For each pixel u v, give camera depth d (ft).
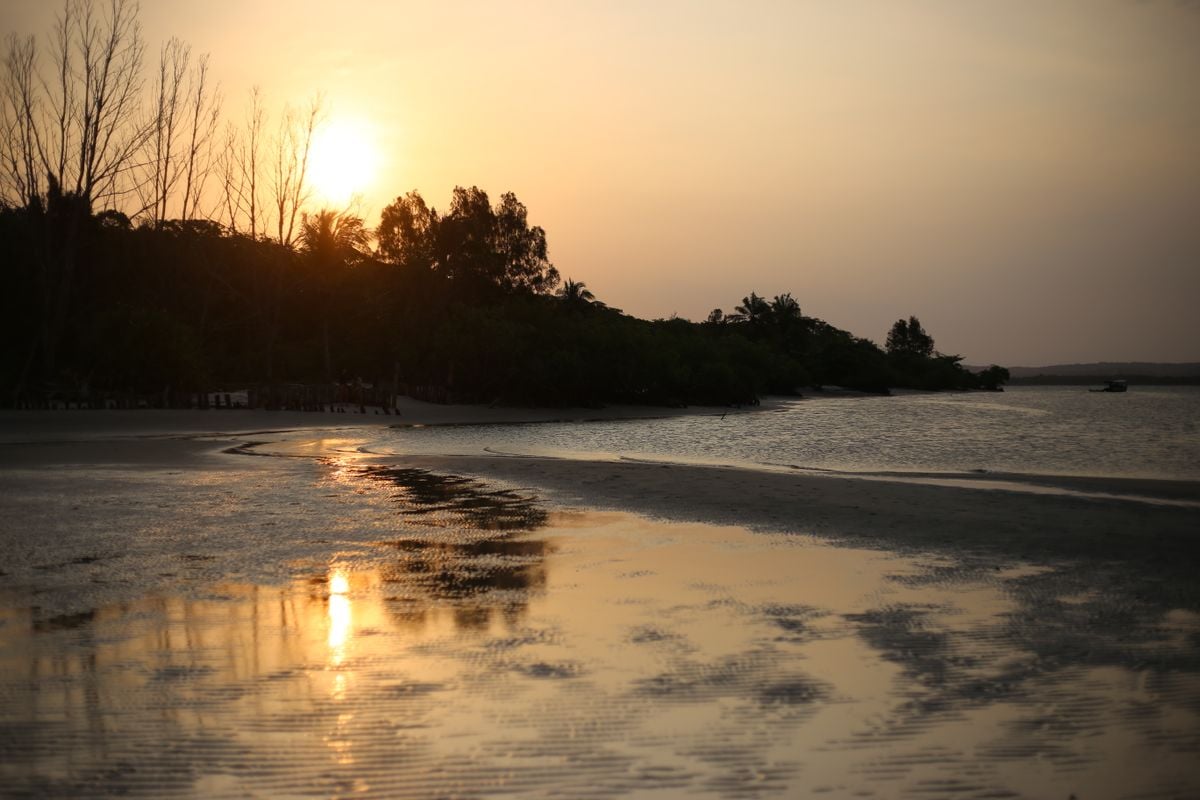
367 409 181.47
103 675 22.45
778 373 360.69
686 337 295.89
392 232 270.05
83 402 146.00
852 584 32.83
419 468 75.87
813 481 64.54
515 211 298.76
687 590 31.94
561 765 16.98
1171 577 33.81
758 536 43.11
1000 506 52.06
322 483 65.00
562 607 29.50
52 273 155.33
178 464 78.23
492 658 23.88
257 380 200.44
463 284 264.31
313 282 196.34
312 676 22.36
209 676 22.38
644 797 15.69
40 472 70.79
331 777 16.47
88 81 164.86
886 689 21.30
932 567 35.86
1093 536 42.32
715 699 20.63
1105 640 25.46
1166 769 16.93
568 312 280.92
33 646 25.05
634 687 21.45
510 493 59.62
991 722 19.24
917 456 100.17
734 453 102.17
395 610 29.17
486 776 16.52
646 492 59.36
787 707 20.12
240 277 200.44
